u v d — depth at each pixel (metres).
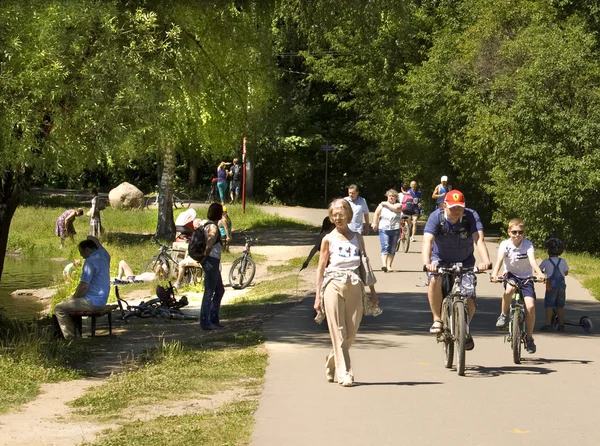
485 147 50.25
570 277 35.59
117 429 12.42
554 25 48.81
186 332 23.06
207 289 23.25
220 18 33.84
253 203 82.94
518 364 17.61
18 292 37.81
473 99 52.72
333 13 33.81
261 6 34.41
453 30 59.62
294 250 47.25
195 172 92.75
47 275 44.06
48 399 14.73
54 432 12.43
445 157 62.12
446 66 55.38
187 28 30.80
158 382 15.70
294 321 23.50
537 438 11.90
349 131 89.19
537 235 46.50
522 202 46.09
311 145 90.62
